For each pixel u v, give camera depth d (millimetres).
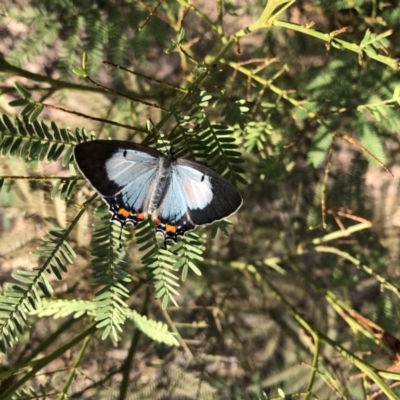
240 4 185
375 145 169
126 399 202
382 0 169
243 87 187
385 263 202
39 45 167
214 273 214
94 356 205
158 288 117
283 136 188
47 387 197
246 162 192
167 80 194
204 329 215
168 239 117
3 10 163
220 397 216
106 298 118
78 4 167
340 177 195
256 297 218
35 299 113
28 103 102
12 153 108
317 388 208
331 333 218
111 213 116
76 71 103
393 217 195
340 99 168
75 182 116
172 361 213
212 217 117
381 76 165
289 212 207
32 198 170
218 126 121
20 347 194
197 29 191
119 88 195
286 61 182
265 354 219
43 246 114
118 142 112
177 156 122
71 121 184
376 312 210
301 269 209
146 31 171
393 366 153
